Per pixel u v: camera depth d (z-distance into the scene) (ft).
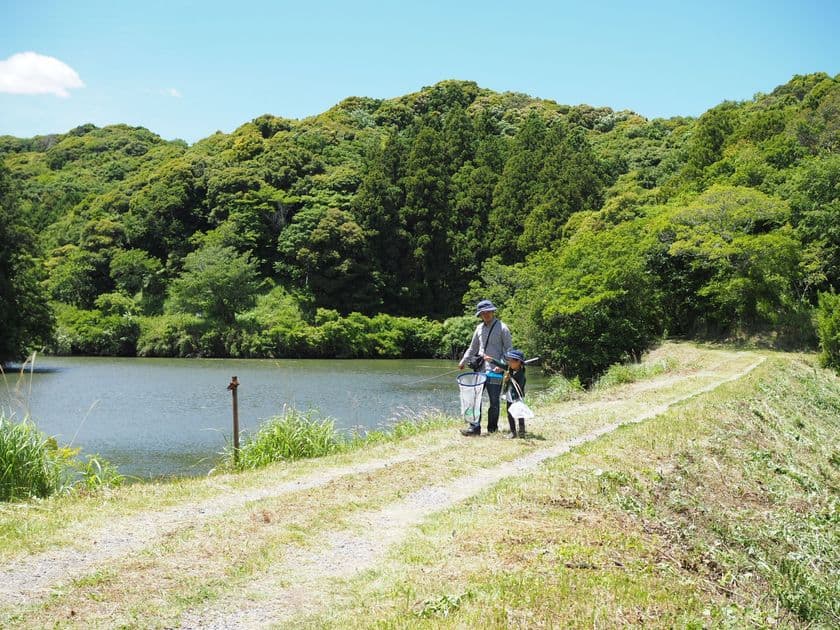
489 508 23.32
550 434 37.27
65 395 98.48
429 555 18.81
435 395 104.17
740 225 118.73
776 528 28.76
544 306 122.93
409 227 237.04
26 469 27.43
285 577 17.43
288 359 185.47
